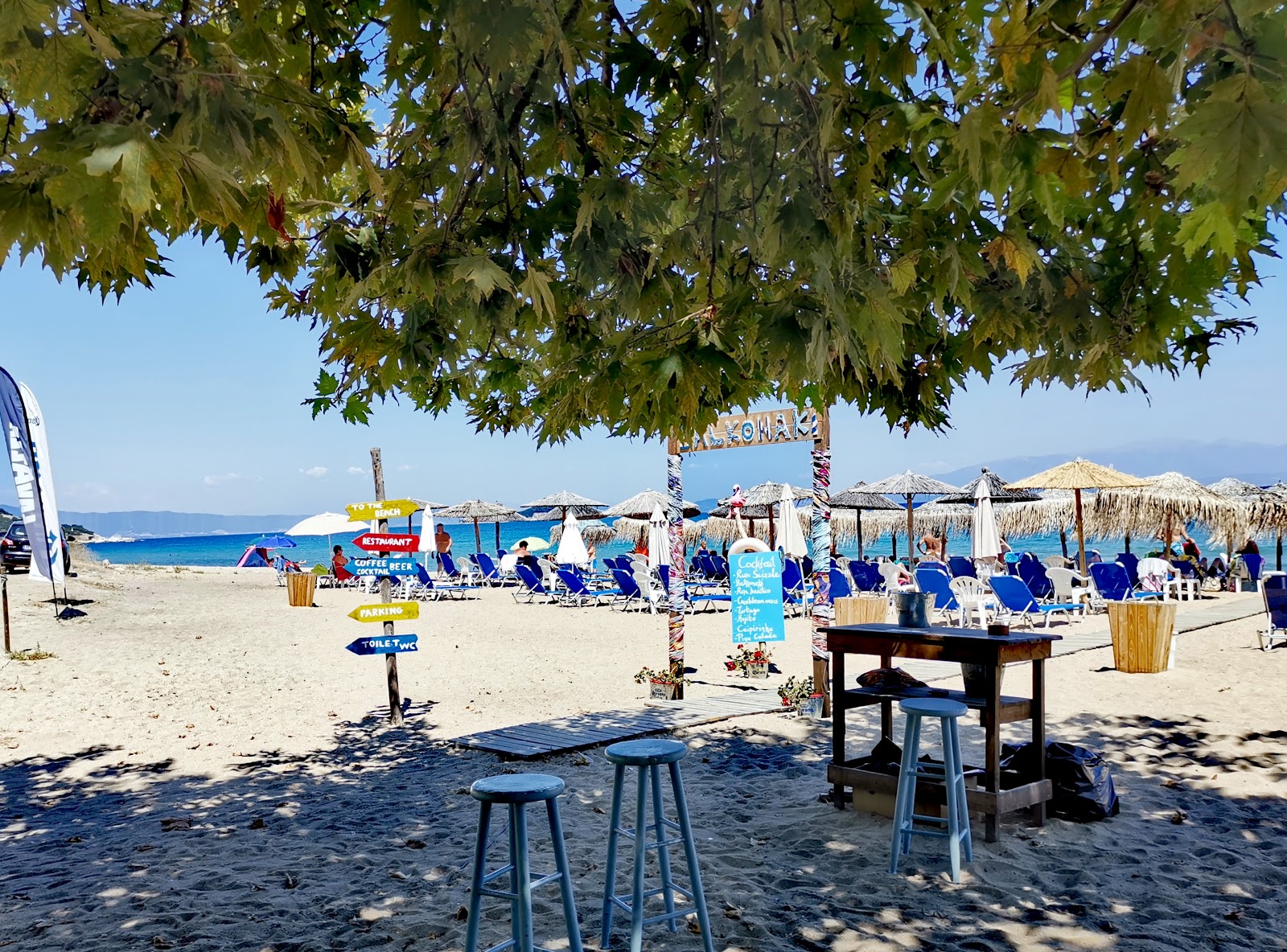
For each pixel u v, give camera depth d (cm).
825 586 916
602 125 321
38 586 2334
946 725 483
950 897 456
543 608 2217
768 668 1231
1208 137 160
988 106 203
